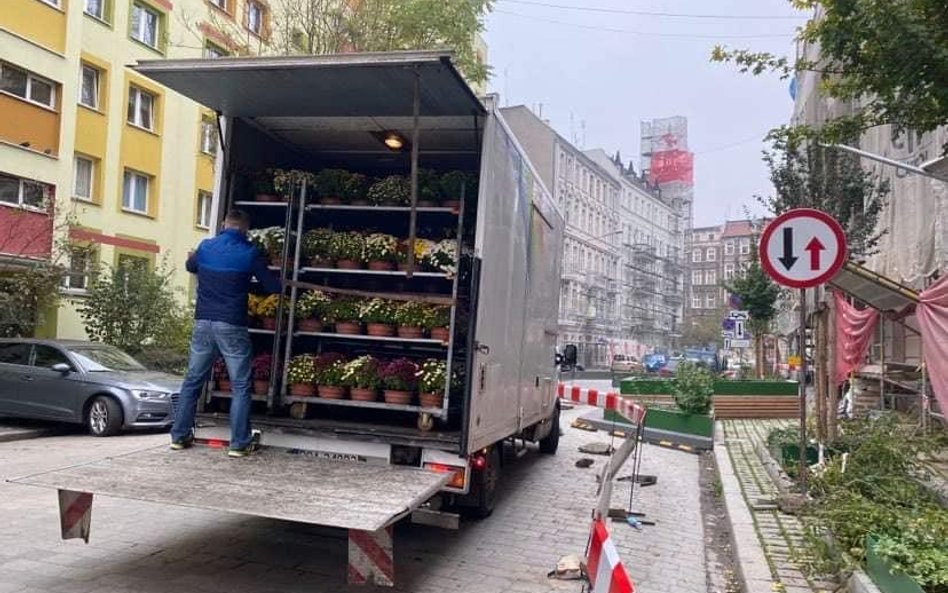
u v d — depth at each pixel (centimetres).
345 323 703
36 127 2019
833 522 619
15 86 1962
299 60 568
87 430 1346
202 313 648
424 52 539
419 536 723
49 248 1786
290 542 668
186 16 2436
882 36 658
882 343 1463
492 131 638
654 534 775
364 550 504
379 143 796
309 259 736
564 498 916
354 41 1698
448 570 618
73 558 596
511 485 983
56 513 730
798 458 982
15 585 527
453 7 1670
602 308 7788
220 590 539
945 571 456
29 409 1340
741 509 794
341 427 636
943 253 1275
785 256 784
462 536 727
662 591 595
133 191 2503
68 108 2100
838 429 1059
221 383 699
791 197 1964
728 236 11812
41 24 2017
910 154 1585
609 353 7581
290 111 700
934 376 887
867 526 588
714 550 722
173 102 2639
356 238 724
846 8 674
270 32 1953
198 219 2792
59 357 1355
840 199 1889
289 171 748
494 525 774
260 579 568
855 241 1884
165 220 2609
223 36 2216
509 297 725
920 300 909
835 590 541
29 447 1173
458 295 703
